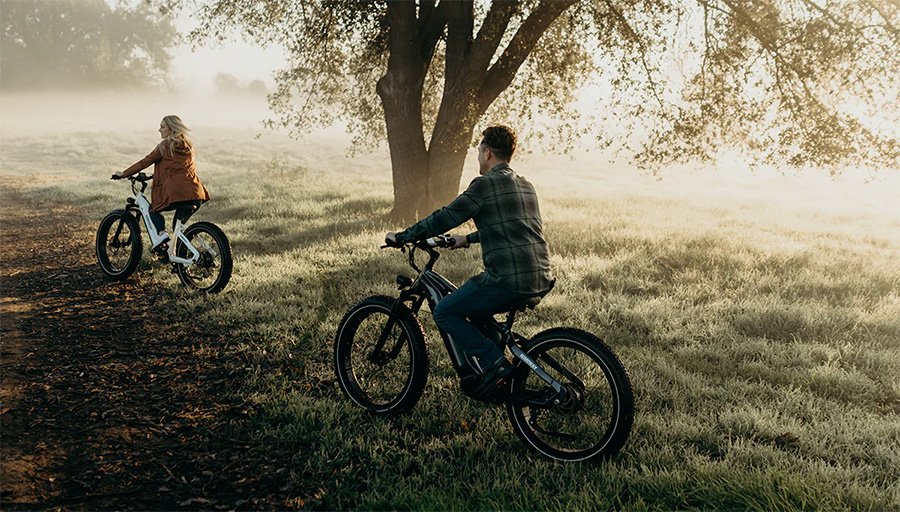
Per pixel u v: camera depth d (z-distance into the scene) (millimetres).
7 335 5762
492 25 10477
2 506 3184
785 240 10344
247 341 5621
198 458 3711
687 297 6914
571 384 3506
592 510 3113
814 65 9969
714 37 10523
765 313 6207
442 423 4117
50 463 3619
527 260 3520
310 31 12734
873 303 6672
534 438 3752
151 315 6363
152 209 7160
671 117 10758
